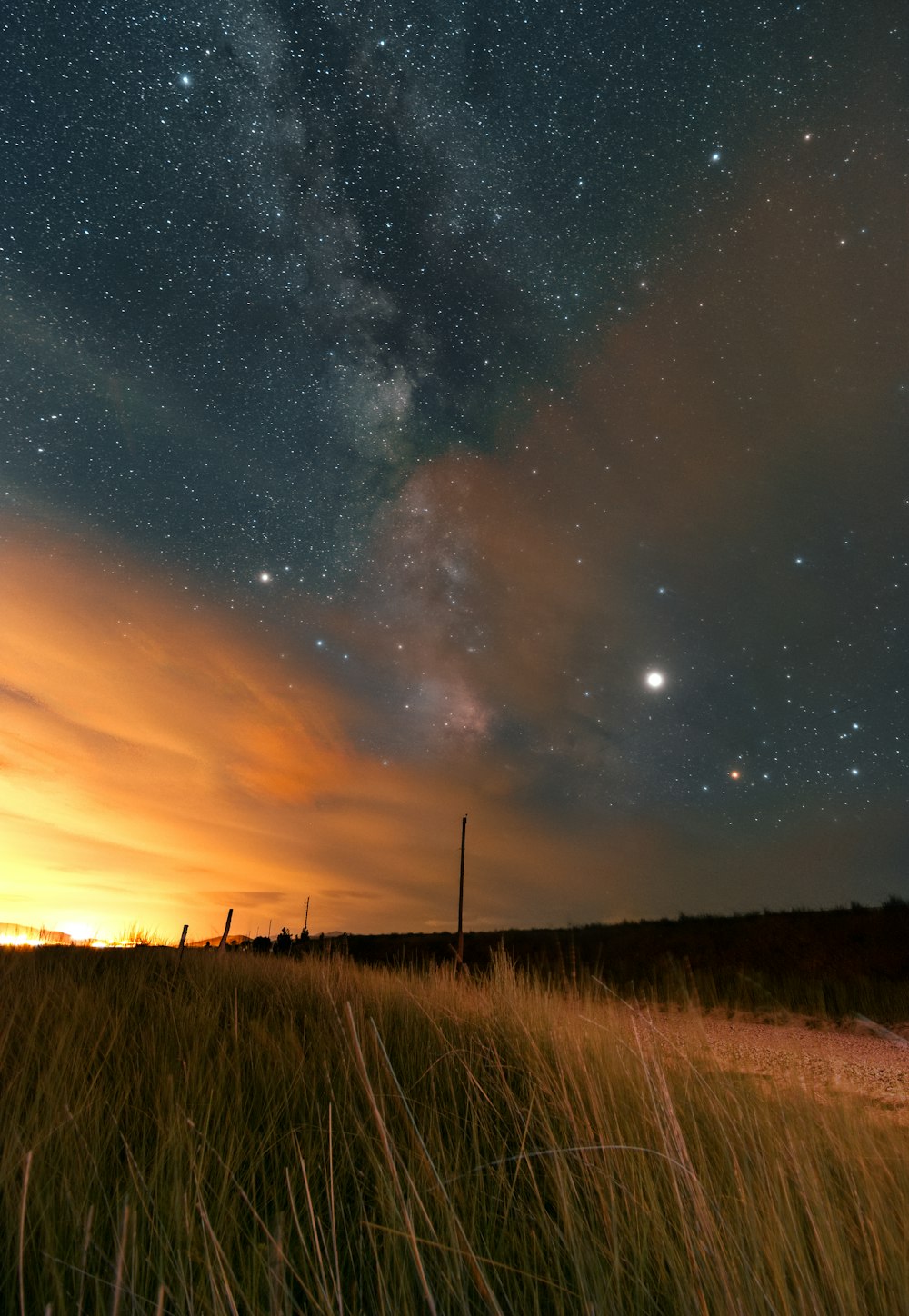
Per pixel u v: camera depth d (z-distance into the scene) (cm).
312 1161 288
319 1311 177
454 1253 208
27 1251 207
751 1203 239
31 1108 290
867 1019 1470
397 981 732
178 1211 215
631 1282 214
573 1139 327
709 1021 1466
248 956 1045
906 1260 224
